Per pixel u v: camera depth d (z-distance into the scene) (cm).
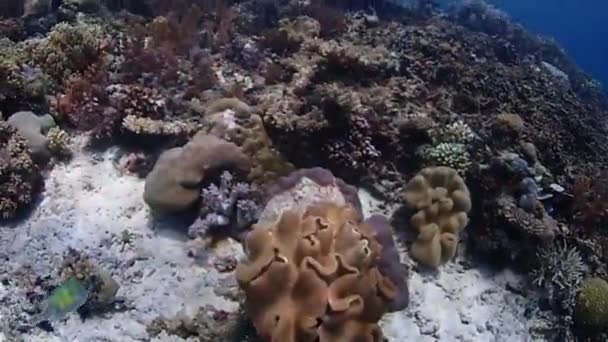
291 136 129
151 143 132
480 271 132
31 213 114
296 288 86
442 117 145
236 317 97
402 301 103
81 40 150
